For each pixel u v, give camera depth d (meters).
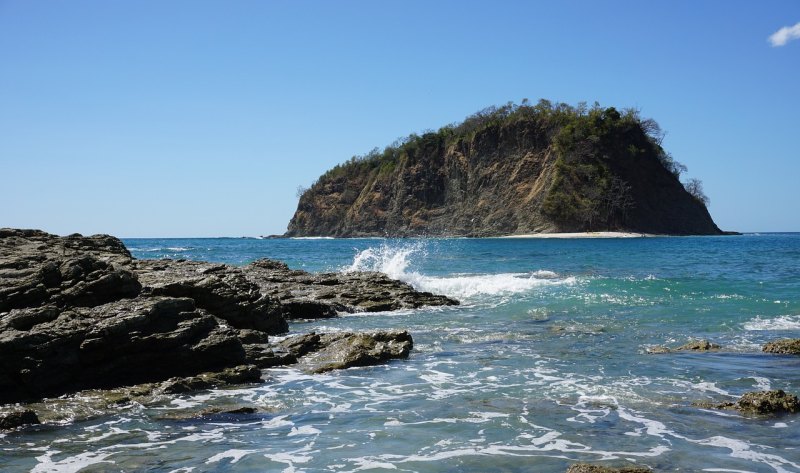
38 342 10.75
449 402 10.27
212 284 16.02
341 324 19.17
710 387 10.91
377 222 152.75
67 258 14.66
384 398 10.64
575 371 12.34
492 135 145.00
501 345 15.28
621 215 125.75
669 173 140.88
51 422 9.42
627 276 31.81
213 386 11.60
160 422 9.43
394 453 7.92
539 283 28.17
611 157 132.50
